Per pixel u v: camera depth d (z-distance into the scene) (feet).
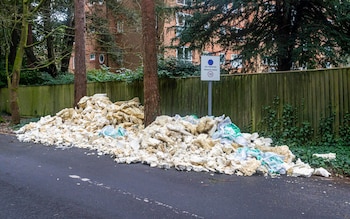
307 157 19.85
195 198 13.20
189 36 38.19
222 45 38.70
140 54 62.95
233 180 15.98
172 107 32.83
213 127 22.82
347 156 19.77
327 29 31.27
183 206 12.26
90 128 29.81
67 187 14.74
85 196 13.46
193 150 20.65
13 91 42.01
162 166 18.43
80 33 37.78
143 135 23.68
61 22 59.93
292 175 16.88
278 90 25.96
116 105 33.19
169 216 11.28
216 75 24.80
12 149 24.57
